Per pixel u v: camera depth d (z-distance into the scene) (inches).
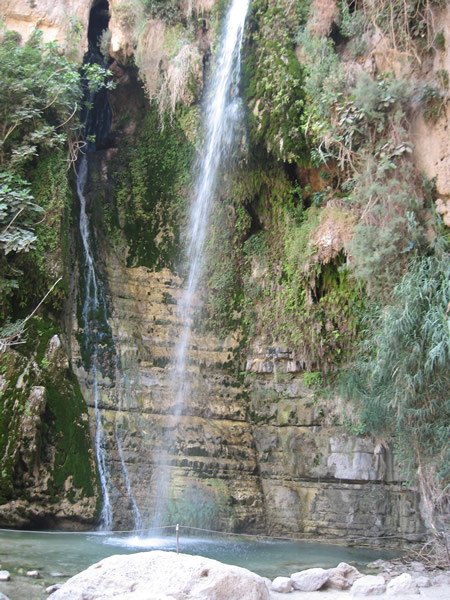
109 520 405.1
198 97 535.5
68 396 417.4
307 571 262.7
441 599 241.9
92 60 621.6
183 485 447.2
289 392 498.3
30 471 375.9
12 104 479.5
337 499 455.2
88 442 416.8
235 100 508.7
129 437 453.1
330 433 470.0
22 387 390.0
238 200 546.6
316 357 481.7
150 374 492.7
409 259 404.2
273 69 483.2
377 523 438.6
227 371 523.2
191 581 210.5
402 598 243.1
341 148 440.5
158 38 544.4
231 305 543.5
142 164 581.6
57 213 472.7
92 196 558.9
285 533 457.1
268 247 536.1
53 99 485.7
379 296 407.8
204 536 428.1
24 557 290.2
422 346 353.7
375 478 446.9
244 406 510.3
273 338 516.4
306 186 510.3
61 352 428.1
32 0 528.1
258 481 478.3
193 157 567.5
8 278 444.8
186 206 564.4
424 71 430.9
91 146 623.2
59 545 331.9
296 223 508.1
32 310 449.7
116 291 523.5
